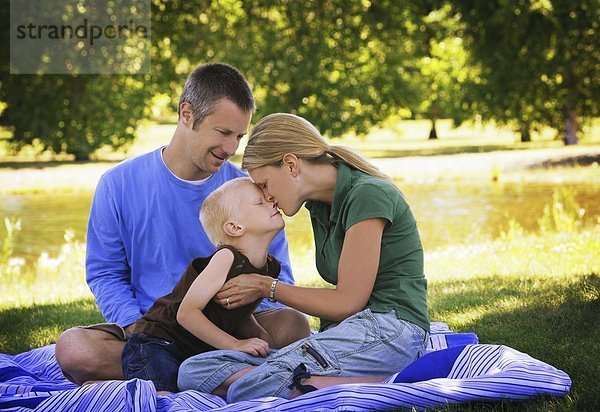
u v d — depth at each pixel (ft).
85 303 40.34
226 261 20.88
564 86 139.03
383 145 207.10
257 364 20.51
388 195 20.63
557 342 26.48
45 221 90.84
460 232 74.02
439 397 18.30
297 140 21.09
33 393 20.12
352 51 117.08
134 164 24.86
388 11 114.62
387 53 141.08
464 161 144.25
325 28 112.98
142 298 24.56
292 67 125.59
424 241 69.26
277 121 21.38
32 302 42.55
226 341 20.65
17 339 33.45
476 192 105.29
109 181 24.67
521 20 123.65
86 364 21.97
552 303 31.86
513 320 30.04
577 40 126.93
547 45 127.13
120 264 24.79
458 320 31.32
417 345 20.79
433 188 112.37
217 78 23.41
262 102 144.87
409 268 20.97
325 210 21.77
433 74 182.39
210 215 21.56
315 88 143.84
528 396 18.67
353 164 21.33
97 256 24.64
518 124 157.69
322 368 19.77
